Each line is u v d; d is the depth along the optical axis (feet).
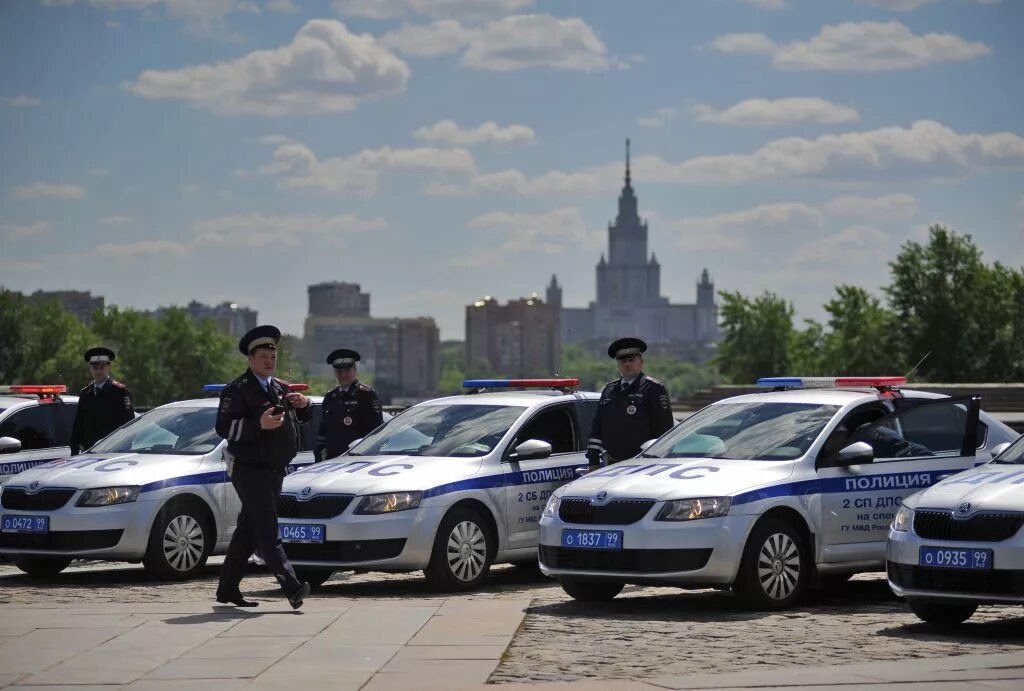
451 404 49.06
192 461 49.98
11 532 48.21
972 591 33.86
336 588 46.50
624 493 39.27
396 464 45.44
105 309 380.58
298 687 28.60
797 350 280.10
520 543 46.03
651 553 38.40
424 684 28.84
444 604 39.70
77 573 52.60
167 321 381.40
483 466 45.60
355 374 52.54
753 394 44.96
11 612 38.11
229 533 50.21
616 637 34.60
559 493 40.83
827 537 40.01
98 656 31.81
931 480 41.83
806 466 40.14
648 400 46.55
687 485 39.01
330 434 52.21
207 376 380.37
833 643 33.73
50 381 328.29
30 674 29.91
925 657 31.81
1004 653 31.78
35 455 57.88
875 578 47.44
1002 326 226.17
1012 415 91.40
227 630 35.09
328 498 43.86
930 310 225.15
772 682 28.37
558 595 43.96
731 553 38.32
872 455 40.16
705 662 31.35
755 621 37.32
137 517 47.93
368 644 33.22
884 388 42.91
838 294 260.62
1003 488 34.42
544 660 31.58
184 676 29.71
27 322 335.06
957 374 225.15
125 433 52.75
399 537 43.32
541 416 47.85
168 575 48.65
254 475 38.60
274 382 39.14
